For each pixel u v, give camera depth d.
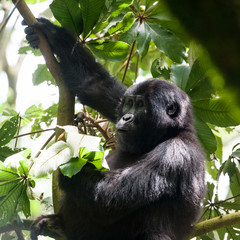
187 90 10.15
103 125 12.41
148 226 8.57
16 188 7.72
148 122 9.62
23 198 7.83
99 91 11.10
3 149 8.73
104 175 8.35
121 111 10.14
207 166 12.02
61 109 9.30
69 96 9.39
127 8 10.34
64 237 9.16
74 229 8.98
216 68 1.17
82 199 8.21
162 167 8.52
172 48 10.21
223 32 1.13
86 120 11.15
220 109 9.79
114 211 8.19
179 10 1.16
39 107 12.16
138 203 8.22
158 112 9.57
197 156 9.14
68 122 9.19
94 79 11.23
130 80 14.36
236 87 1.15
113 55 10.46
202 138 10.29
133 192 8.17
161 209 8.55
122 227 8.70
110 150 12.42
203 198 9.48
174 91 9.80
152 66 10.92
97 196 8.09
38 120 11.77
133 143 9.87
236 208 10.03
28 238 11.91
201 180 9.08
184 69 10.59
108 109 11.10
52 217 9.24
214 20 1.13
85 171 8.31
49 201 10.14
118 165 9.96
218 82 1.20
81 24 10.07
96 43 10.41
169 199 8.55
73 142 6.59
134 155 10.05
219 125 9.95
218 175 10.34
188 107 9.91
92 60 11.46
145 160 8.80
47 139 8.68
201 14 1.13
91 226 8.82
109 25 10.03
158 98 9.65
